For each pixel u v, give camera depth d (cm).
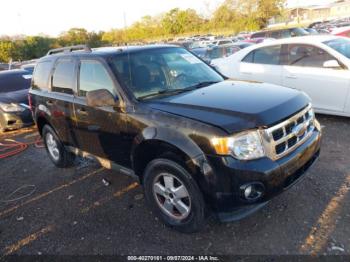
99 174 480
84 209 388
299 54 618
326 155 454
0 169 557
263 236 304
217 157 268
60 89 446
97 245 320
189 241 310
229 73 725
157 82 370
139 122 323
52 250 321
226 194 271
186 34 5234
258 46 686
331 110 584
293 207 340
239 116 279
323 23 3406
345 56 568
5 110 777
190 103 312
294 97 324
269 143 277
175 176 303
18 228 367
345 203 337
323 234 296
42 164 556
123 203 390
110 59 371
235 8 5209
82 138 422
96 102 330
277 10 5078
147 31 5181
